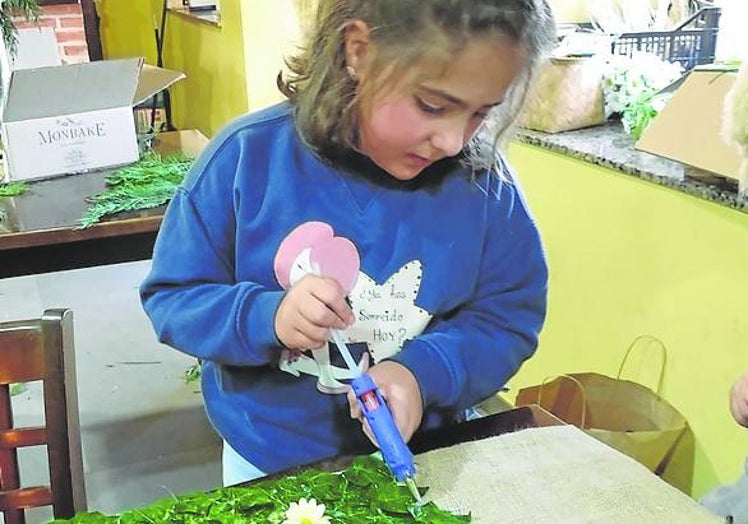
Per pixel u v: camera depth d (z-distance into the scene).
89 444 2.24
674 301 1.71
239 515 0.74
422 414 0.90
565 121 2.01
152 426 2.32
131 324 2.92
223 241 0.96
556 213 2.03
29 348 0.93
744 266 1.52
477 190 0.97
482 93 0.75
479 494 0.80
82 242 1.76
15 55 2.56
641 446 1.66
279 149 0.95
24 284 3.28
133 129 2.07
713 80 1.53
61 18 3.73
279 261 0.94
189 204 0.95
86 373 2.59
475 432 0.93
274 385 0.98
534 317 1.02
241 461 1.00
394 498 0.76
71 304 3.10
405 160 0.84
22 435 0.95
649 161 1.75
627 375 1.88
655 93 1.98
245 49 3.06
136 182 1.94
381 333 0.97
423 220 0.96
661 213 1.70
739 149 1.41
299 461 0.98
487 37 0.73
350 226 0.95
